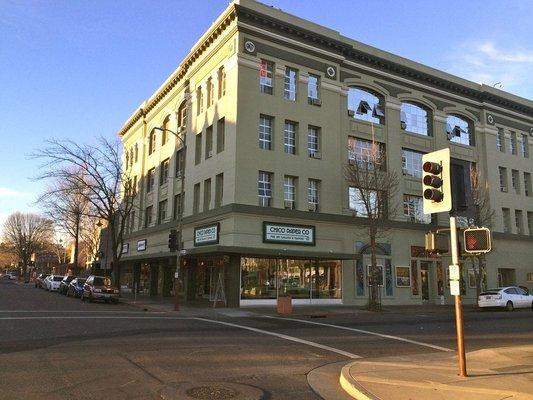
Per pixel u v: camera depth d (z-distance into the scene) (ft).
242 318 71.26
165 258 121.08
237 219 92.63
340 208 105.60
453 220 31.35
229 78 100.27
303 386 28.04
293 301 98.02
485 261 124.16
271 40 102.68
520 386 27.02
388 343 46.62
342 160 108.27
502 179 140.46
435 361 36.09
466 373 29.96
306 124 104.47
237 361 34.63
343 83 112.06
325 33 109.60
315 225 101.30
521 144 147.43
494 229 131.34
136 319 62.49
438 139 126.62
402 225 113.80
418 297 114.93
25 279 306.96
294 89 105.29
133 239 154.40
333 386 28.43
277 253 92.07
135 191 141.18
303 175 102.01
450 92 131.75
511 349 42.04
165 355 35.47
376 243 110.42
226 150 98.12
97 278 109.60
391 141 117.39
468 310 101.30
